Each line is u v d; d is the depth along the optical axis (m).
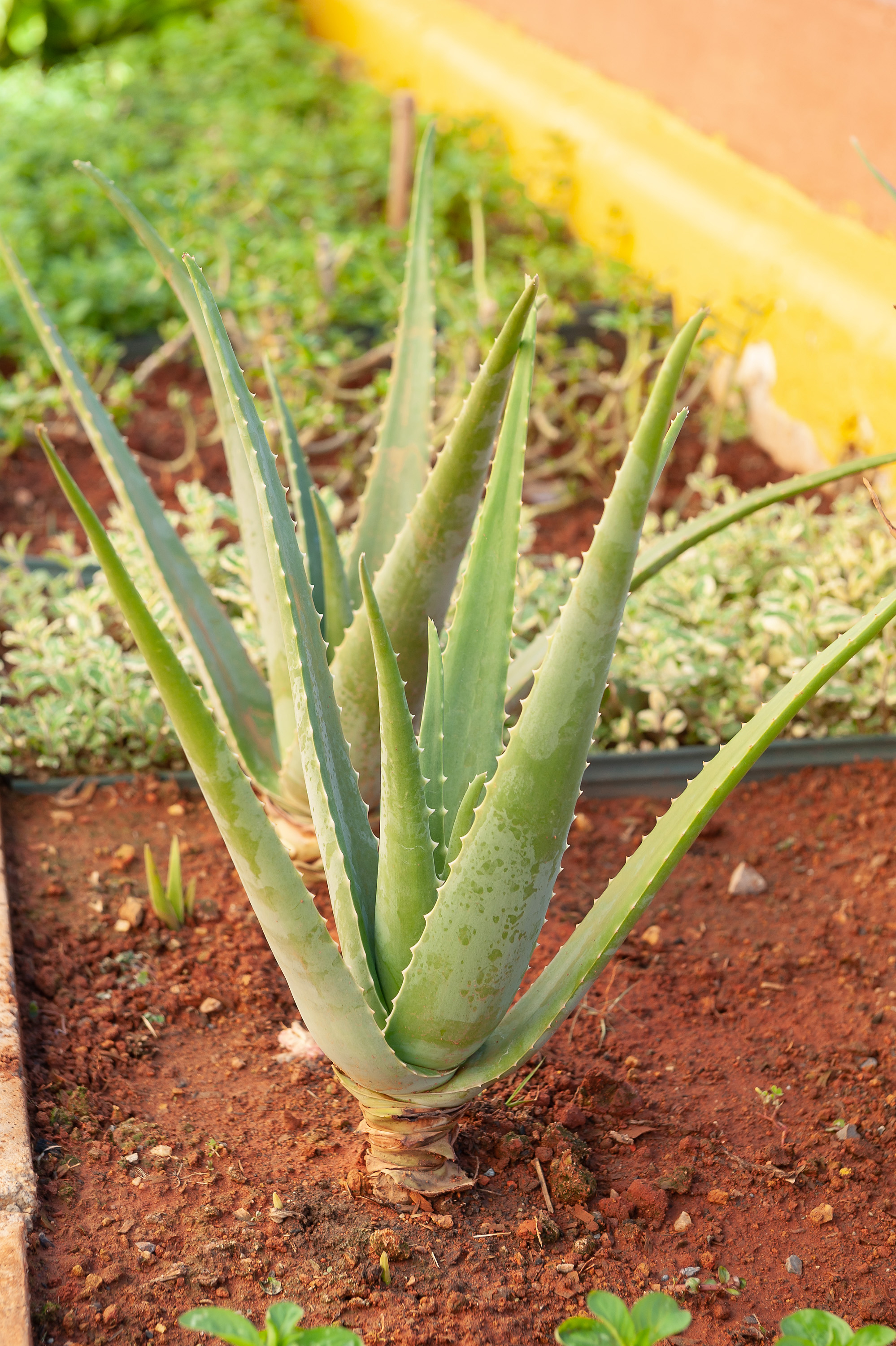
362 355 3.92
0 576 2.83
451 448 1.87
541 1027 1.72
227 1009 2.02
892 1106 1.91
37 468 3.50
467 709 1.80
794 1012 2.03
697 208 3.87
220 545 3.16
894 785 2.34
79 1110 1.86
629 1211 1.79
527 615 2.56
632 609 2.51
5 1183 1.76
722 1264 1.76
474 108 5.32
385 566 1.98
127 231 4.53
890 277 3.22
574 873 2.23
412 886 1.69
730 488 2.83
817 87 3.57
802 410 3.43
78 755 2.37
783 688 1.65
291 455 2.13
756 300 3.51
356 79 6.42
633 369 3.43
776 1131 1.89
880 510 1.86
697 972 2.07
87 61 6.60
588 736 1.62
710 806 1.64
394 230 4.63
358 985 1.68
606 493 3.40
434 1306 1.70
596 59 4.82
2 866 2.13
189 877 2.19
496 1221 1.77
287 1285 1.71
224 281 3.66
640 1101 1.91
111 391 3.53
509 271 4.37
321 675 1.76
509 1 5.45
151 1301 1.70
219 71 5.99
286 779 2.07
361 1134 1.86
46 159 4.99
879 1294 1.74
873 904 2.17
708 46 4.09
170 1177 1.80
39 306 2.06
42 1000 2.00
